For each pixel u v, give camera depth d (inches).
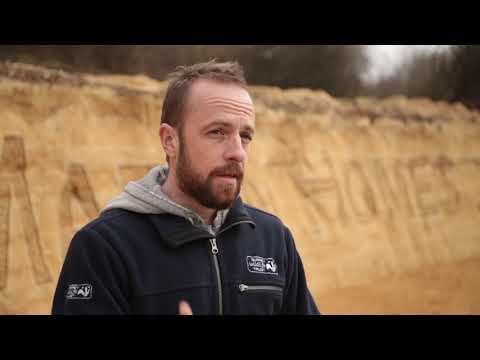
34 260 243.3
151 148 319.0
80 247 66.8
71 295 64.5
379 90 621.6
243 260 74.3
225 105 67.5
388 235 482.9
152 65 385.1
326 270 399.2
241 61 485.7
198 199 69.6
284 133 439.8
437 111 663.8
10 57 288.2
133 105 320.8
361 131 521.7
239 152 67.6
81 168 277.9
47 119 272.2
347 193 467.8
